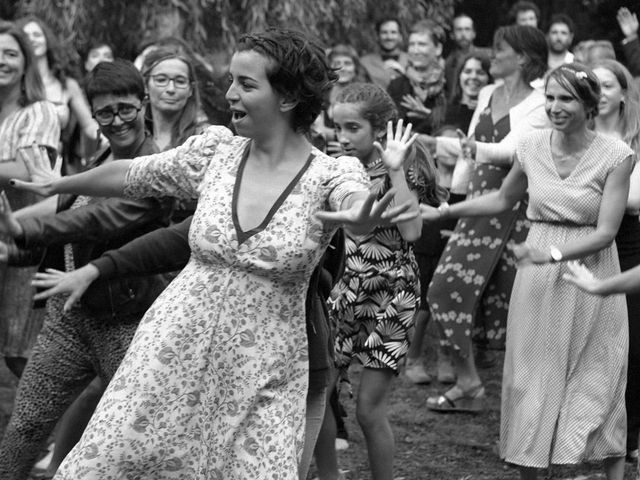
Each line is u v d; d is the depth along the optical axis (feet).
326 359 15.25
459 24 39.63
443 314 24.59
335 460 18.72
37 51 27.40
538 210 19.04
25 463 16.96
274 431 13.24
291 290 13.38
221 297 13.24
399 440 23.13
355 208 12.32
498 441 23.12
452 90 33.76
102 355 16.35
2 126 20.33
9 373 26.86
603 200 18.44
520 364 18.93
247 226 13.19
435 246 26.63
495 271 24.63
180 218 17.13
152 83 19.53
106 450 12.98
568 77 18.30
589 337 18.79
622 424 19.26
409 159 18.39
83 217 15.34
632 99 21.63
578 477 21.07
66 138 27.84
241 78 13.23
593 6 53.47
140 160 14.15
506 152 22.81
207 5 37.29
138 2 36.99
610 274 18.86
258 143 13.50
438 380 27.37
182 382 13.20
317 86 13.38
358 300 18.42
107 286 15.83
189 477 13.33
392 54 40.06
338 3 40.29
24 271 21.15
